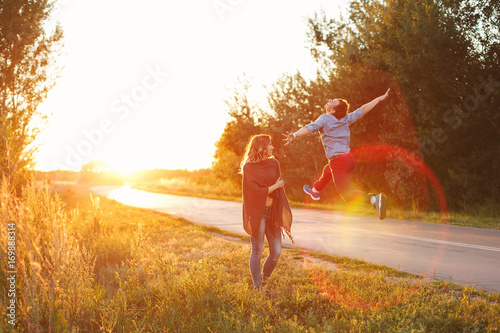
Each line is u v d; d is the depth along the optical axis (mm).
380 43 19156
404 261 7270
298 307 4570
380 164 19875
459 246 8688
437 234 10523
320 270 6141
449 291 5152
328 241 9492
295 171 25219
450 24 16016
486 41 16781
